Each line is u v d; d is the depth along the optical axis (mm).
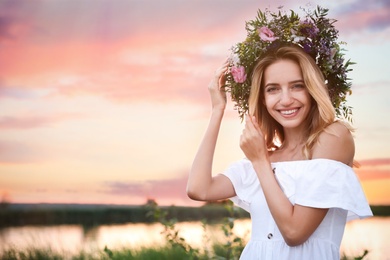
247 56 2635
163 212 5242
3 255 6914
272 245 2453
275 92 2514
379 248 6293
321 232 2406
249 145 2451
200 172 2682
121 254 6367
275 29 2609
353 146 2494
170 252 6094
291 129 2576
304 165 2404
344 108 2674
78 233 8859
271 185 2389
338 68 2615
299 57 2477
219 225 5168
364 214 2342
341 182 2361
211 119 2748
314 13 2641
